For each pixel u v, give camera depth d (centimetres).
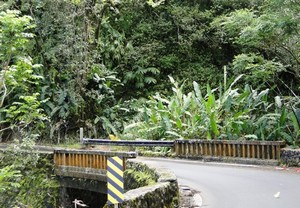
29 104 1216
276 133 1517
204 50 2745
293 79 2281
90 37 2250
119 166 555
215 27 2492
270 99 2238
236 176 1155
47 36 2270
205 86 2595
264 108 1734
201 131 1725
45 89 2202
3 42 1127
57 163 1580
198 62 2730
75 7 2166
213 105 1734
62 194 1538
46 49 2228
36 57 2242
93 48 2289
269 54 1900
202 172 1245
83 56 2194
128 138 1952
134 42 2753
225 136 1634
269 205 795
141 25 2780
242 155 1425
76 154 1512
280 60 1902
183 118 1847
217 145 1503
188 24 2653
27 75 1211
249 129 1617
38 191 1519
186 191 955
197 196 905
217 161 1486
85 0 2147
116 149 1867
